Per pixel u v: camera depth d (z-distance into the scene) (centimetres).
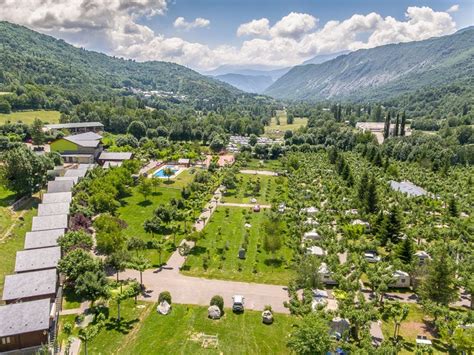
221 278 7694
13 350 5306
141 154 19425
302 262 7350
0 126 19962
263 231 10325
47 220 8700
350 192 13075
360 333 5859
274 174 17875
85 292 6381
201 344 5641
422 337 5881
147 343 5606
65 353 5197
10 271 7538
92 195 10975
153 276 7656
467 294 7331
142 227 10250
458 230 9612
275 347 5638
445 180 15450
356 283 6769
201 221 10988
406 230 9350
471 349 5366
